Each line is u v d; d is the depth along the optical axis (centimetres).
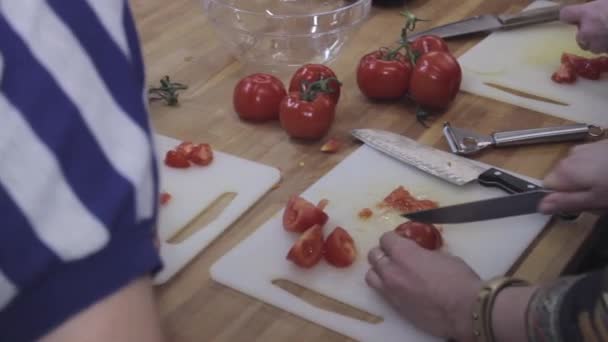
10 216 42
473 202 99
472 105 130
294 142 120
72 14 46
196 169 112
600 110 128
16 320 43
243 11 137
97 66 46
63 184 43
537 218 102
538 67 140
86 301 44
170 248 97
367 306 90
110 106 46
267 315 88
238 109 124
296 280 93
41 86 43
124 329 44
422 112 125
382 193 108
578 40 138
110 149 45
